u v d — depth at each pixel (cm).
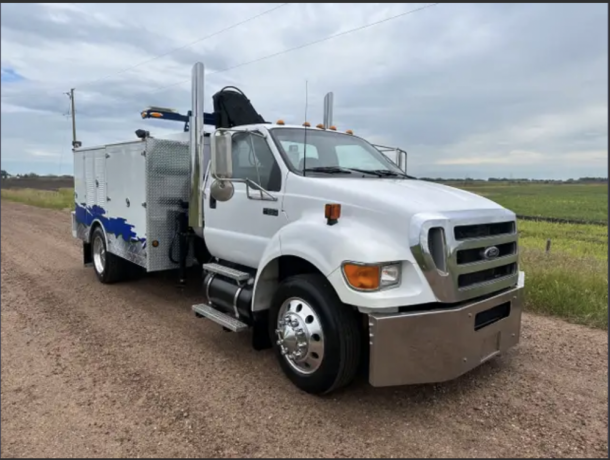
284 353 387
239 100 636
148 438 315
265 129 453
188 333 521
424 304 340
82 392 381
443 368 335
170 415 344
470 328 347
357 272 323
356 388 386
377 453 297
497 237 378
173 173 621
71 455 296
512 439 312
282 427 327
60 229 1495
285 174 418
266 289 420
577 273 655
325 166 446
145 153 597
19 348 477
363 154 505
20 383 398
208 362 440
